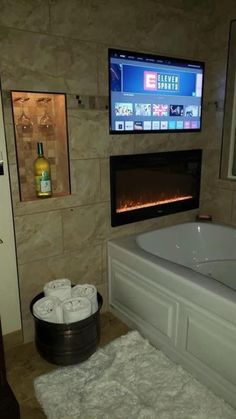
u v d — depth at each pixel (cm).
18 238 180
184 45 224
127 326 210
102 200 209
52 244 194
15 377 168
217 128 246
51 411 146
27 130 183
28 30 162
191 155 248
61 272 202
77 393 156
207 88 245
